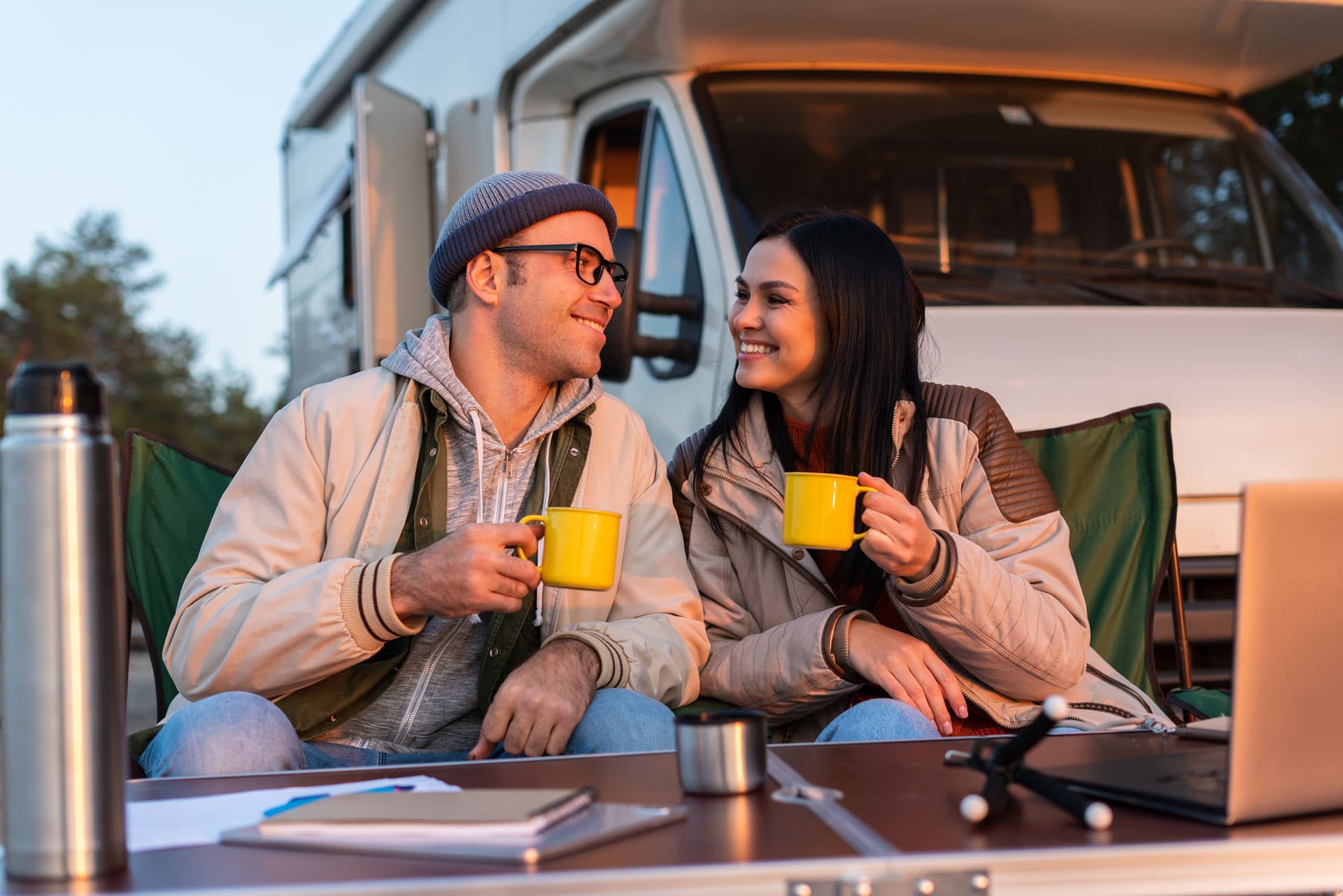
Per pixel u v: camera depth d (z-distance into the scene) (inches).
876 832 46.3
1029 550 91.7
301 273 246.2
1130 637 105.0
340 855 45.2
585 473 93.6
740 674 91.3
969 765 53.4
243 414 1323.8
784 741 96.7
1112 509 109.3
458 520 89.6
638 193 144.4
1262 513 45.3
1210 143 152.8
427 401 89.9
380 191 162.7
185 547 100.7
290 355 255.8
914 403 97.8
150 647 97.5
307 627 75.9
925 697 84.7
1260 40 143.4
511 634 86.2
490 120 154.6
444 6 173.9
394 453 88.1
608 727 75.9
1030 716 88.5
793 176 135.9
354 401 89.7
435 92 175.3
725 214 129.5
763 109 138.6
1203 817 47.3
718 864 41.6
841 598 96.8
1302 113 272.8
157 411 1286.9
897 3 132.2
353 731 86.7
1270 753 46.5
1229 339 125.3
